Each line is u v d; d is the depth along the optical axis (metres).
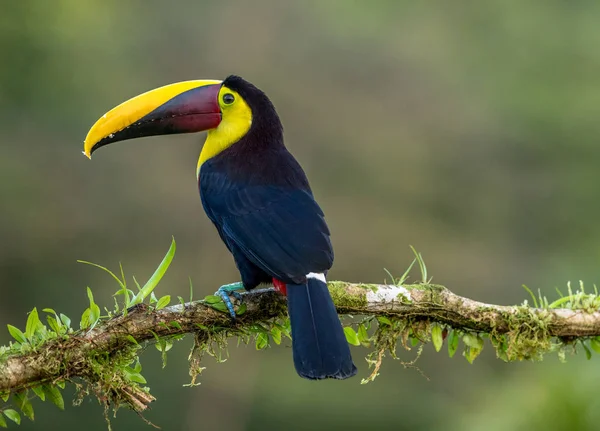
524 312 5.39
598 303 5.43
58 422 13.29
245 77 21.14
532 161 20.50
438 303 5.34
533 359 5.43
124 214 18.52
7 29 18.23
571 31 21.52
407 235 19.30
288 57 21.48
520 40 21.53
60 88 18.70
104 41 19.61
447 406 14.51
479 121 20.86
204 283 18.33
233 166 5.99
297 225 5.57
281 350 16.41
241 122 6.14
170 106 6.24
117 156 18.75
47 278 17.55
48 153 18.48
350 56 21.48
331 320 5.05
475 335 5.45
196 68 20.97
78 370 4.88
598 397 7.54
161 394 14.80
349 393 15.24
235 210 5.76
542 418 7.65
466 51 21.58
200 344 5.23
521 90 21.03
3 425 4.81
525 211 20.16
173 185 18.75
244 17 21.45
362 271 19.03
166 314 5.09
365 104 21.17
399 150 20.56
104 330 4.93
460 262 19.11
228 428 15.73
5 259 17.44
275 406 15.71
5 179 17.83
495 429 7.97
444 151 20.75
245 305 5.30
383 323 5.39
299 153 20.73
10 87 18.34
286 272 5.31
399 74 21.36
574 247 19.22
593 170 20.12
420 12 21.94
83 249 18.06
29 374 4.80
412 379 15.05
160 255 18.48
